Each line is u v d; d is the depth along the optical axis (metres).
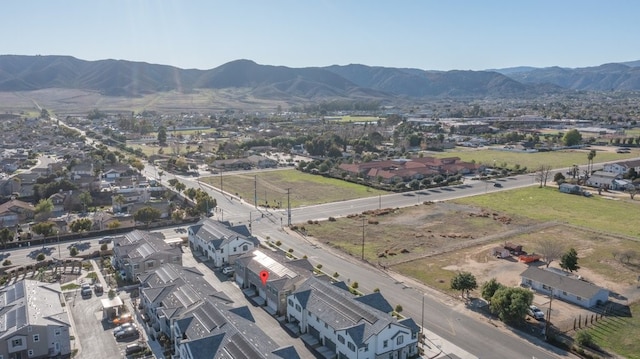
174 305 63.47
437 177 163.75
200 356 49.34
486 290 70.88
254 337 52.47
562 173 176.88
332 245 99.50
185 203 133.75
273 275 74.25
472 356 57.91
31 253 94.88
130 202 131.75
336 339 58.12
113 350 59.69
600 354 57.72
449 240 102.50
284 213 125.75
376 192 151.88
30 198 140.00
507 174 178.75
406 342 57.56
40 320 58.50
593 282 79.19
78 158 196.62
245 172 187.62
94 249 97.38
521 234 105.94
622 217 120.06
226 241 89.25
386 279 81.50
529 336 62.53
